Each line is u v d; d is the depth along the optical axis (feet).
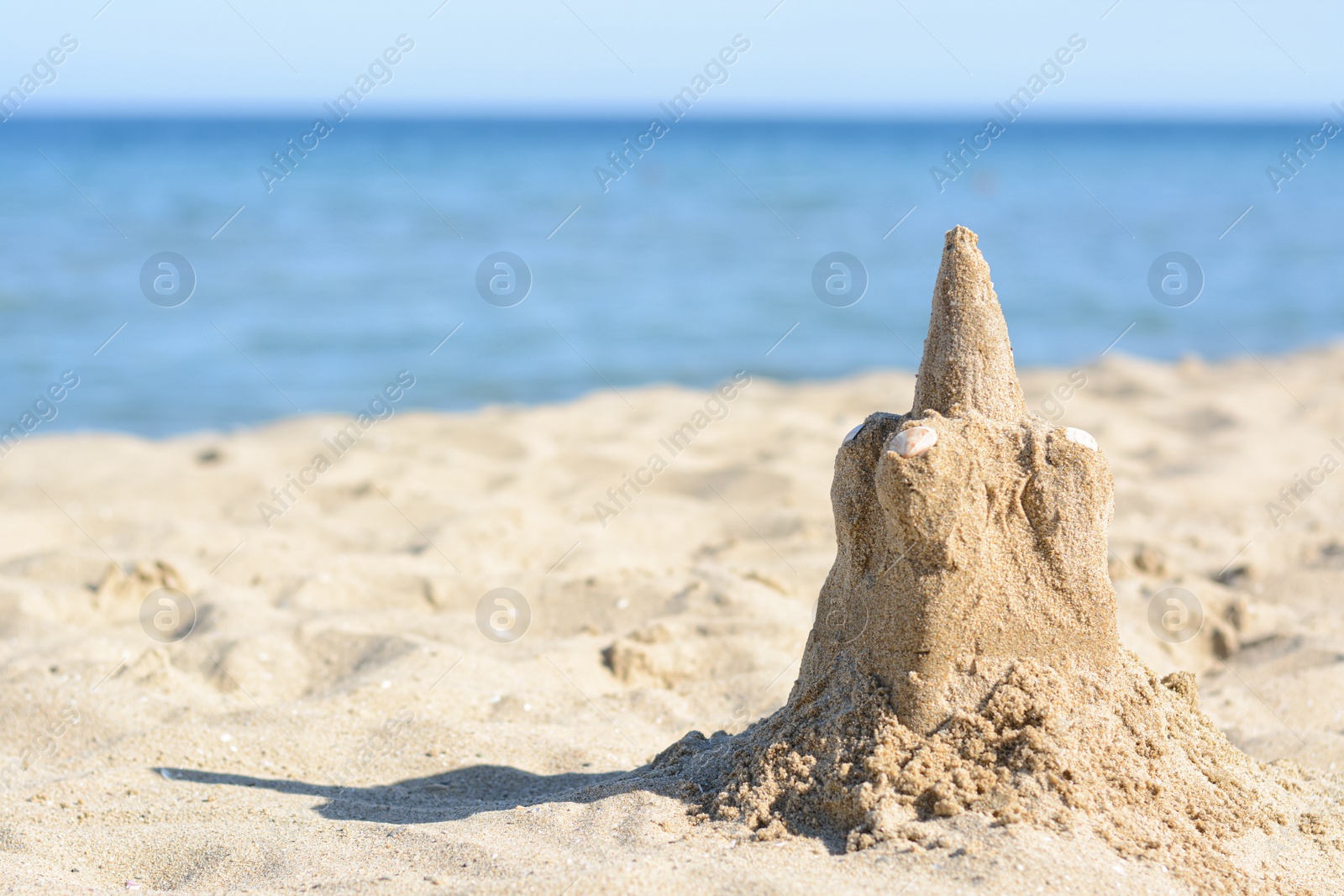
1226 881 6.05
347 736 7.08
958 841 6.05
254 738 7.05
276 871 6.21
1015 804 6.10
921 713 6.22
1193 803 6.22
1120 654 6.38
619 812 6.29
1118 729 6.25
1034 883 5.94
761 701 7.30
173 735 7.03
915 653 6.24
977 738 6.20
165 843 6.39
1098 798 6.15
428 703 7.26
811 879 5.98
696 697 7.38
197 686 7.50
